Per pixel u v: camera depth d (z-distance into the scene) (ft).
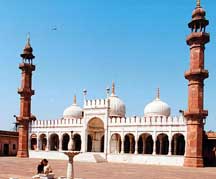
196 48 105.09
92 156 130.21
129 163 122.42
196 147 101.45
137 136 130.00
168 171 82.74
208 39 104.73
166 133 123.65
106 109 138.72
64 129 149.69
